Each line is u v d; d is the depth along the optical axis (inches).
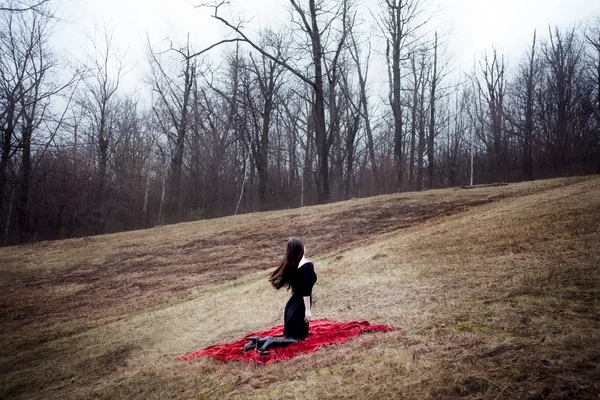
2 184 1248.2
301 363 209.2
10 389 298.4
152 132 1775.3
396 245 489.7
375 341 217.0
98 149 1622.8
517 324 201.0
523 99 1614.2
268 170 1630.2
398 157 1228.5
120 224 1339.8
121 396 231.6
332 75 1393.9
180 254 748.0
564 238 344.5
